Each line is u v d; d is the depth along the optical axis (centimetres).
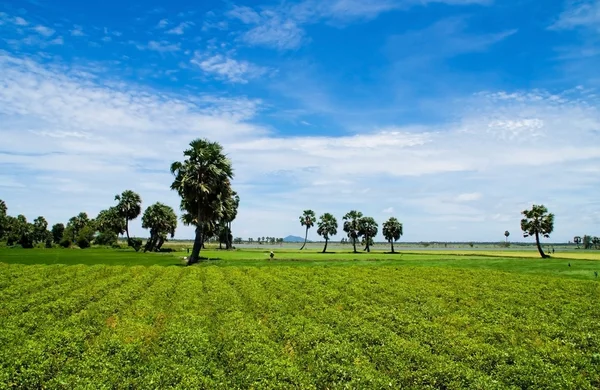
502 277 3928
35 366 1309
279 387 1221
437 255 8962
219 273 4131
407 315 2239
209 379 1234
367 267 4894
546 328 1997
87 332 1827
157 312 2256
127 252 8762
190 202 5750
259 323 2008
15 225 12525
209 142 5800
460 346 1652
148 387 1197
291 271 4412
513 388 1276
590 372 1430
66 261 5578
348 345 1627
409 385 1339
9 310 2262
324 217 13188
